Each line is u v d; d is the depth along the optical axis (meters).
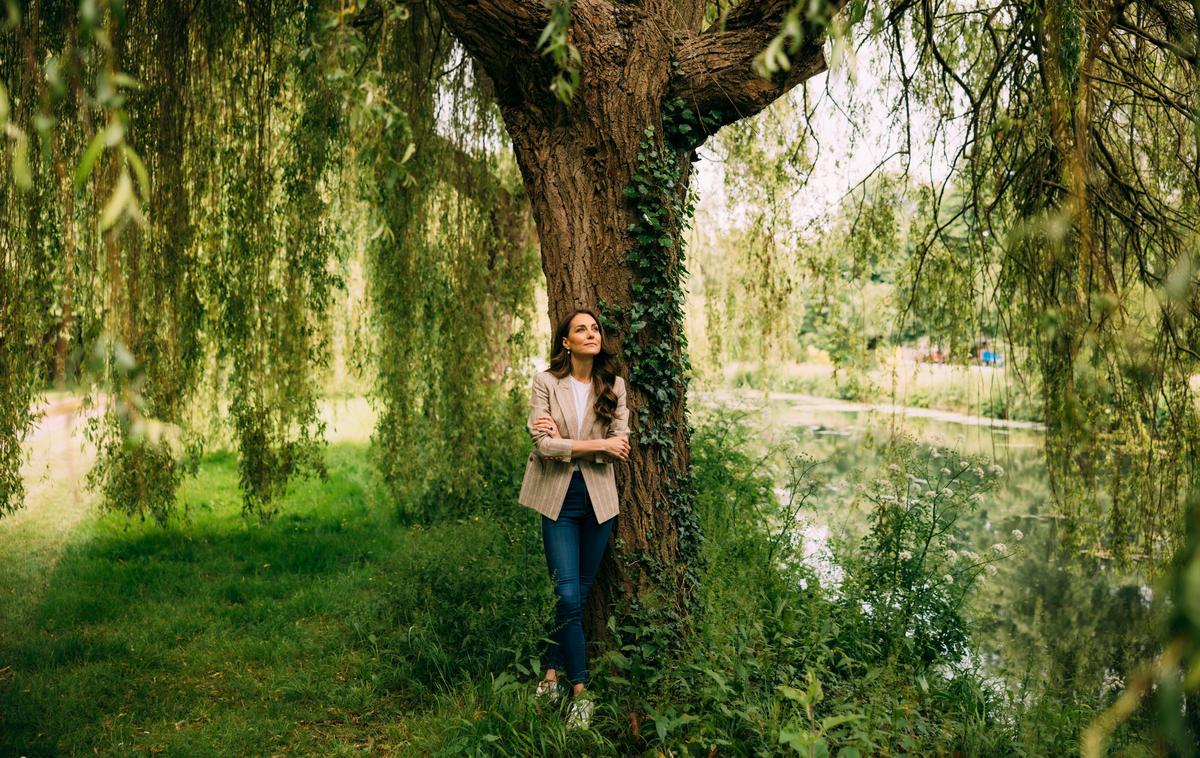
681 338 3.81
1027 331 4.09
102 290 4.91
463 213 7.05
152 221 5.03
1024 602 6.16
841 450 12.27
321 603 5.22
